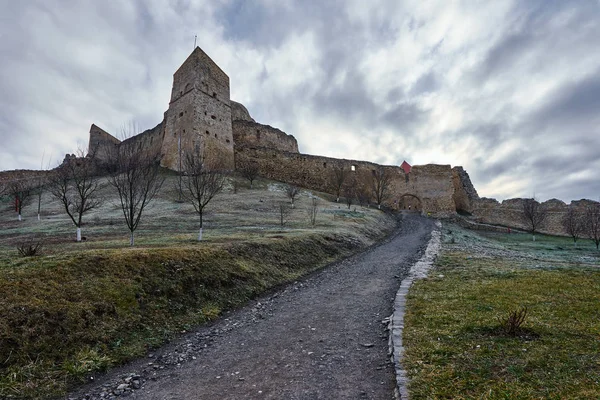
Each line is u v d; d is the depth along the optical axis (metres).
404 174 56.56
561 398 3.16
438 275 10.02
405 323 5.86
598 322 5.10
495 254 15.52
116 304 6.52
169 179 37.00
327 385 4.16
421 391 3.59
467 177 60.12
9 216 27.83
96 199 30.14
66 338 5.30
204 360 5.35
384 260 15.12
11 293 5.58
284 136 58.00
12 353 4.66
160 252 8.89
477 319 5.59
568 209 40.31
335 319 7.05
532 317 5.49
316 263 14.09
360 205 42.22
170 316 7.07
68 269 6.88
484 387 3.51
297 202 33.59
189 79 43.59
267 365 4.97
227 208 28.02
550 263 12.18
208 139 42.22
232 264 10.25
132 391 4.42
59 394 4.33
